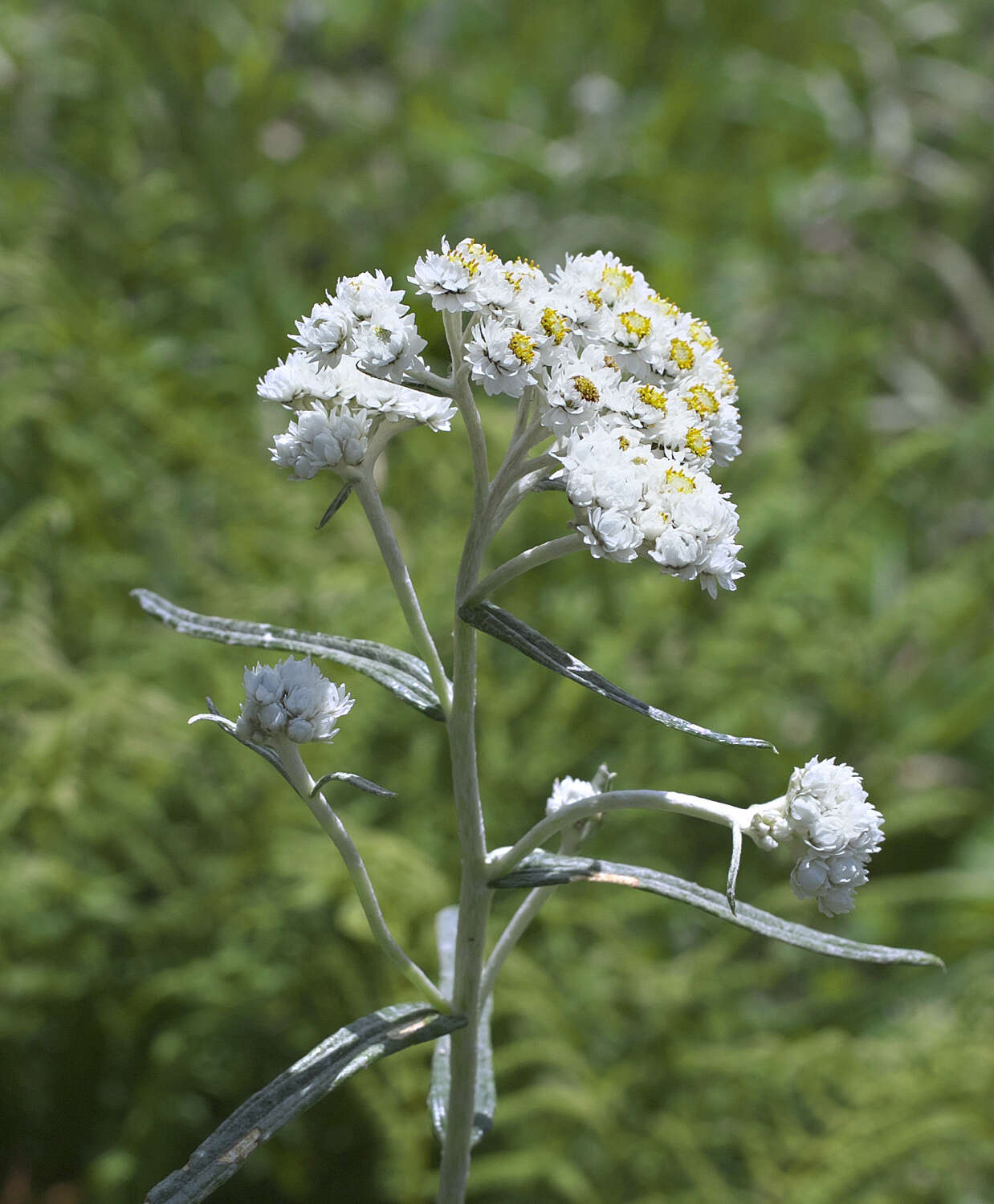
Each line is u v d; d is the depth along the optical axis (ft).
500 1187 2.20
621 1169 2.23
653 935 2.67
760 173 4.50
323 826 1.53
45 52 3.77
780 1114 2.33
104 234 3.58
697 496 1.49
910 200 4.77
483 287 1.51
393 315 1.50
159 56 3.99
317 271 4.04
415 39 4.73
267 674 1.51
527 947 2.46
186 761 2.45
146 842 2.42
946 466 3.92
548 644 1.49
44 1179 2.28
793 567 3.04
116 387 3.01
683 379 1.56
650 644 2.89
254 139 3.99
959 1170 2.26
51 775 2.28
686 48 4.67
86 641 2.75
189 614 1.59
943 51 5.32
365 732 2.52
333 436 1.52
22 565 2.65
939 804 2.93
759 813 1.50
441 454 2.95
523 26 4.74
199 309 3.60
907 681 3.30
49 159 3.75
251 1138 1.46
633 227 4.07
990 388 4.20
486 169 4.06
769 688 2.90
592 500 1.49
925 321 4.56
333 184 4.08
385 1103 2.12
